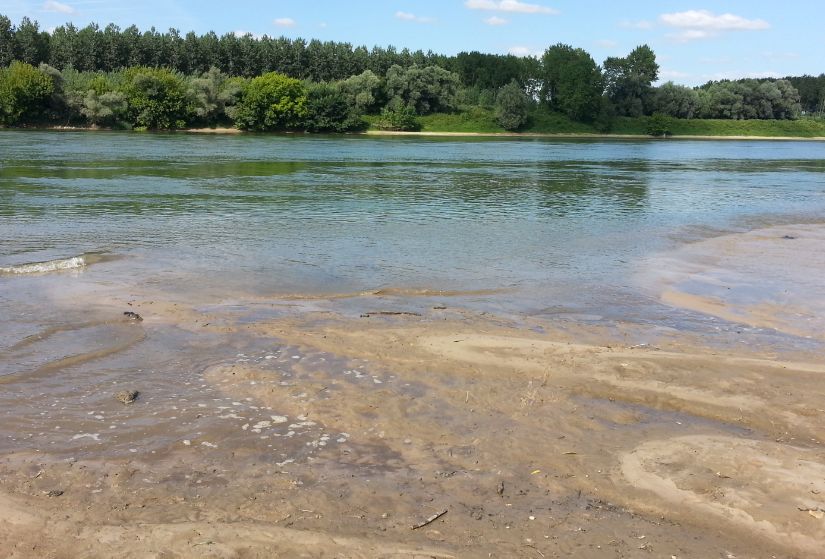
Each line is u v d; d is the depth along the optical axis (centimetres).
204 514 644
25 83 9081
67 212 2484
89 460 739
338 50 13475
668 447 794
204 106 10200
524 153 7081
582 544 612
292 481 705
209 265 1683
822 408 908
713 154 7812
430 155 6362
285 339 1127
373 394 919
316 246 1956
